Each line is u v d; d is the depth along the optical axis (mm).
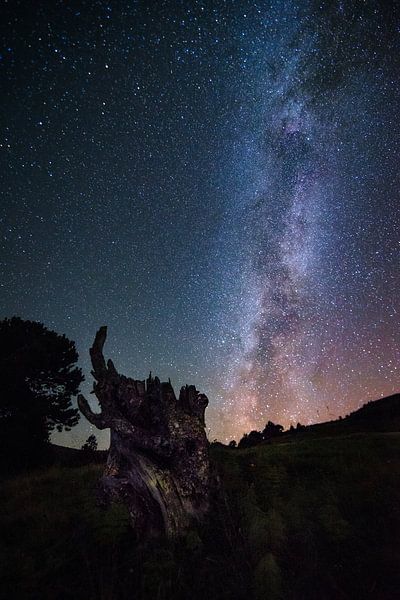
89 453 20344
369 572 5117
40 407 20609
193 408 7648
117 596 4590
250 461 11148
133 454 6809
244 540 5699
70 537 6289
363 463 10922
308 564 5102
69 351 23328
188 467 6816
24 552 5938
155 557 5223
